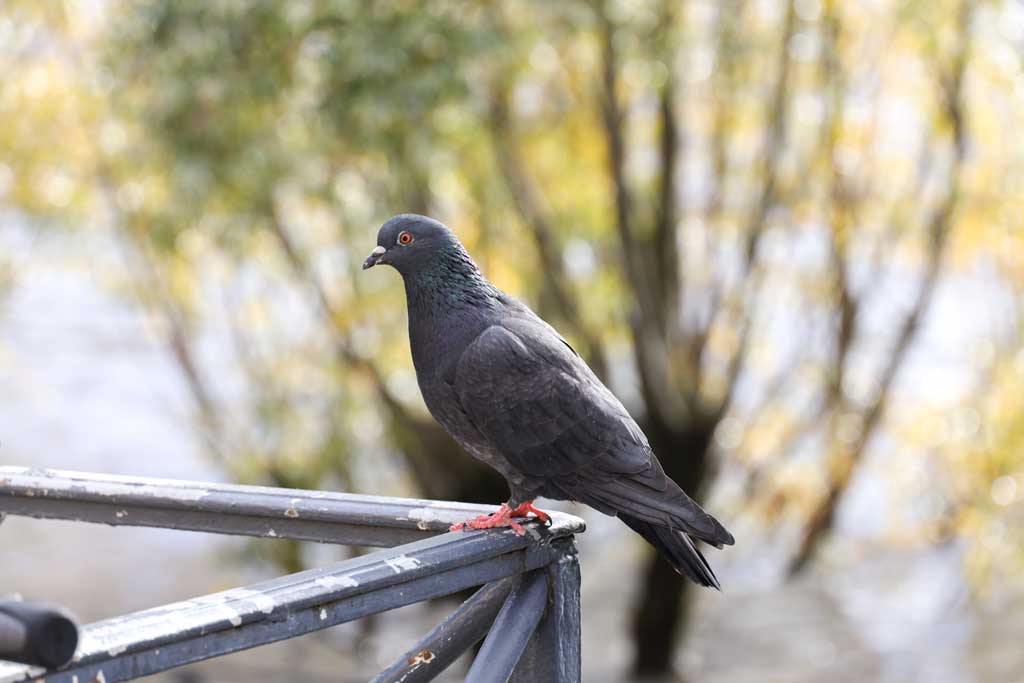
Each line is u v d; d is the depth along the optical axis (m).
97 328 20.45
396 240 3.98
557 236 13.32
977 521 12.89
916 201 13.70
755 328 14.02
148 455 17.73
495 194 13.10
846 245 13.70
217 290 14.55
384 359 13.71
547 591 2.99
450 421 4.08
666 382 12.92
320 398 14.27
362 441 14.37
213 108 10.94
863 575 15.05
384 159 11.63
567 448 3.88
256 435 14.67
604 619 14.48
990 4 12.50
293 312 14.28
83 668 1.97
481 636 2.95
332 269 13.48
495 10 11.39
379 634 14.40
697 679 12.99
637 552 14.34
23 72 13.80
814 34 12.96
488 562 2.82
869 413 14.14
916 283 14.30
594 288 13.45
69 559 16.59
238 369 15.21
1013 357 13.32
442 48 10.63
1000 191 13.48
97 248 14.80
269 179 11.05
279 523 3.18
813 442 14.60
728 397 13.37
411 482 14.52
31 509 3.37
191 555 16.64
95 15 13.55
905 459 13.72
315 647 14.14
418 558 2.62
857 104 13.52
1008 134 13.34
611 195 13.25
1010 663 12.49
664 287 13.05
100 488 3.24
